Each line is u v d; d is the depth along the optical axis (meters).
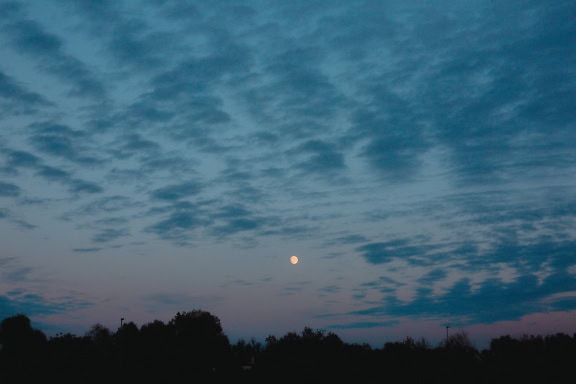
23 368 81.25
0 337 90.81
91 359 84.06
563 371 71.25
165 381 81.50
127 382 80.06
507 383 71.88
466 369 75.75
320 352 79.06
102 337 96.69
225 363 88.69
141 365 83.69
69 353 83.12
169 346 85.75
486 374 74.19
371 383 75.31
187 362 84.50
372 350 82.12
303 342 81.00
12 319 92.00
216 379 83.31
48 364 81.50
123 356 84.94
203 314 93.06
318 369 77.56
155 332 87.75
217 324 93.62
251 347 99.44
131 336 87.06
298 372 77.62
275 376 78.31
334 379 76.69
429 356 78.69
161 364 83.88
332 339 81.69
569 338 76.31
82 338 86.62
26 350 84.12
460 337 80.50
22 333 90.50
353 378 76.75
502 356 76.19
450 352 78.94
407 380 75.38
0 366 82.25
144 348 85.12
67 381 79.56
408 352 79.50
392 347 81.12
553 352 74.12
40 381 79.19
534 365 73.00
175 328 90.94
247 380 81.81
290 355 79.12
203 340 87.69
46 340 90.94
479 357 78.81
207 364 86.38
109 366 84.56
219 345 89.31
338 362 78.25
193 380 82.50
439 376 75.25
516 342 77.94
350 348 81.50
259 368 80.94
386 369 77.25
